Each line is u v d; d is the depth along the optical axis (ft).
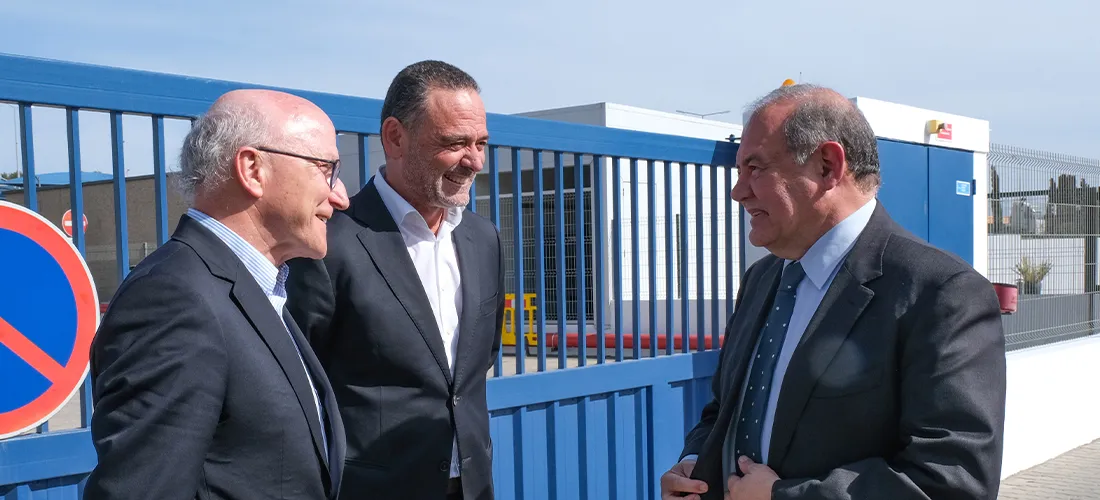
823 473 6.13
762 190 6.42
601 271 12.10
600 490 12.14
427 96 7.92
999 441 5.66
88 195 48.57
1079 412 23.88
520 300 11.11
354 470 7.68
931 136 20.81
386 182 8.41
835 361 6.07
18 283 7.27
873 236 6.31
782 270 7.22
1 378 7.18
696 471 6.93
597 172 12.07
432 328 8.02
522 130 10.89
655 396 12.80
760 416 6.64
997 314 5.96
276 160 5.58
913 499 5.62
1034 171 23.36
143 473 4.68
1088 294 25.54
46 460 7.53
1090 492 19.42
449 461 8.00
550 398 11.37
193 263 5.24
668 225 13.04
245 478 5.18
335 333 7.87
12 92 7.23
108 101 7.80
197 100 8.40
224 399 5.12
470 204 10.57
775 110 6.40
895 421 6.04
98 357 5.03
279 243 5.83
